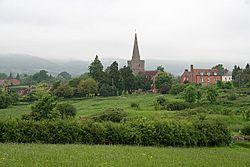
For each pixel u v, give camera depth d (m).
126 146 45.09
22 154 28.38
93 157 28.06
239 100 115.31
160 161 27.58
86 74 184.75
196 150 43.88
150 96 150.00
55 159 25.84
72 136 48.78
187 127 53.28
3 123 46.44
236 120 80.69
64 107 87.88
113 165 24.08
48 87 185.12
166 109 103.56
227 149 51.59
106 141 49.91
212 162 29.12
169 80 178.38
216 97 115.50
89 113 95.00
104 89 162.38
